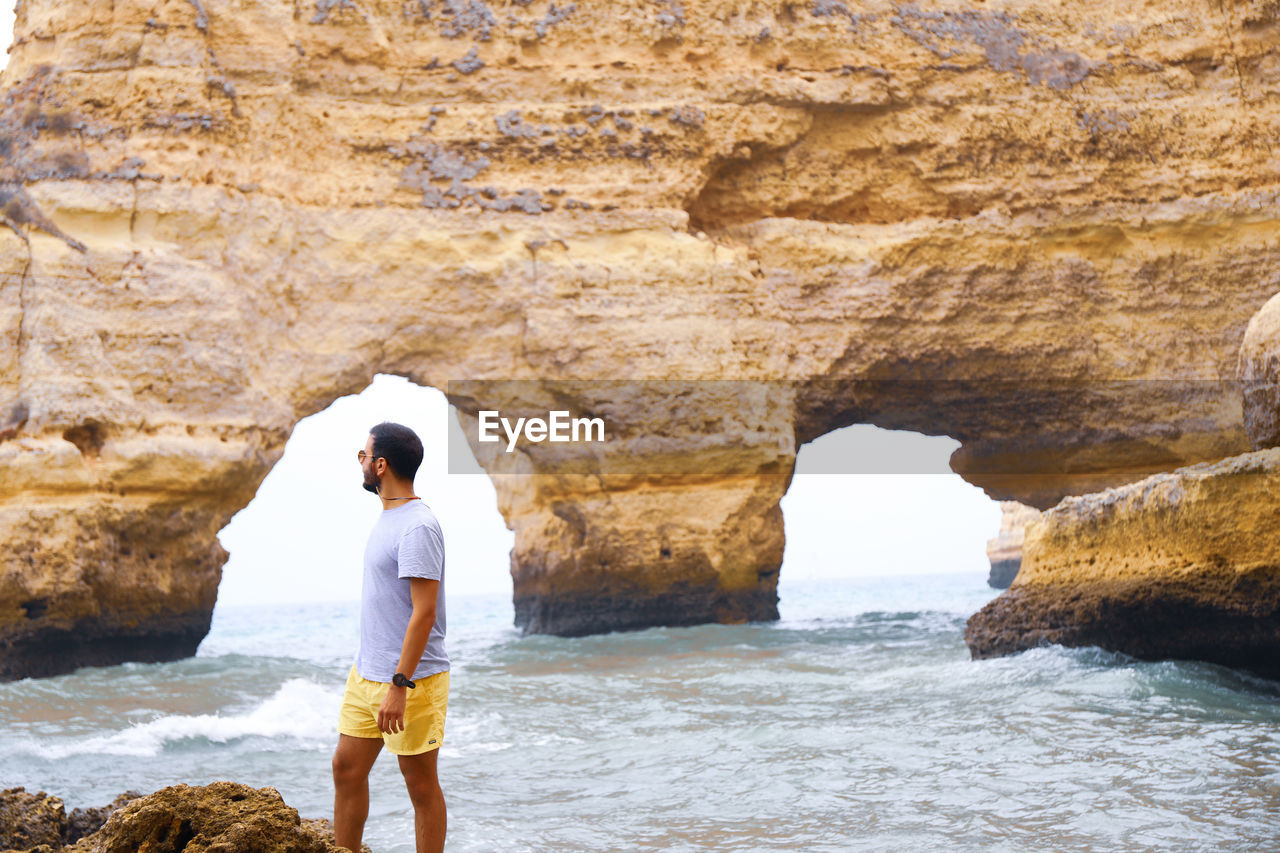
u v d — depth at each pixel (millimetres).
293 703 10773
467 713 10180
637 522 19828
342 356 18375
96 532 15617
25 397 15852
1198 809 5629
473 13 19641
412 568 4141
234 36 18328
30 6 18422
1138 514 10461
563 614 21312
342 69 19156
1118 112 20859
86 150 17188
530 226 19203
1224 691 9062
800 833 5559
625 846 5402
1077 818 5570
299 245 18469
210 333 17109
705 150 19938
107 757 8156
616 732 8859
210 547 17391
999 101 20781
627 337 19203
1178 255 20859
